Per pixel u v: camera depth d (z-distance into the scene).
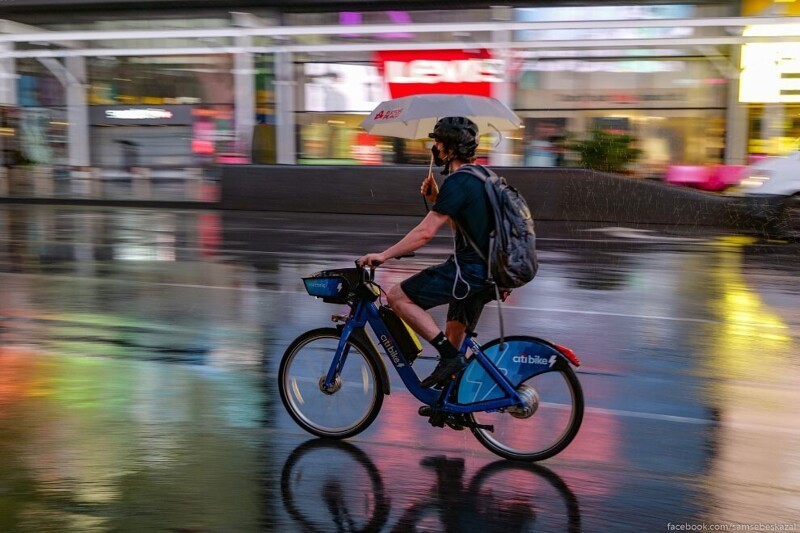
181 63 24.81
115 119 25.53
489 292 4.35
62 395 5.48
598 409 5.30
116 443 4.60
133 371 6.09
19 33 24.08
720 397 5.58
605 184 17.56
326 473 4.22
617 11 22.00
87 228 16.30
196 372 6.08
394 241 14.10
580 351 6.81
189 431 4.81
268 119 24.30
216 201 21.80
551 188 17.88
